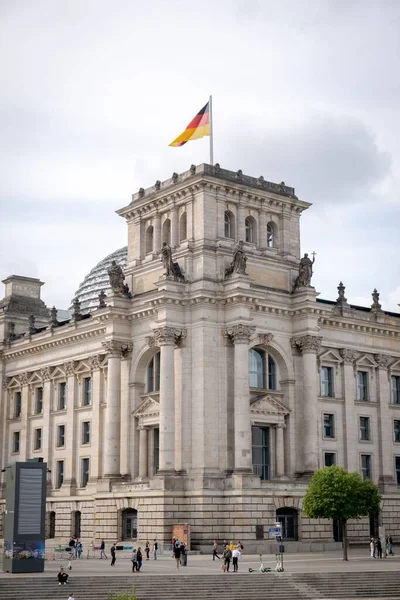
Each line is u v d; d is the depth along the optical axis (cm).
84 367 12900
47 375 13650
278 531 8069
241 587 7425
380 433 12444
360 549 11100
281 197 11762
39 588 7125
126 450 11388
